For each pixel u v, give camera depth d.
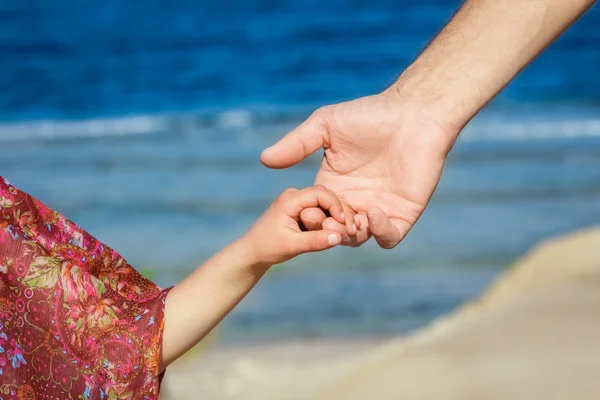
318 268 12.66
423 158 2.05
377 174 2.08
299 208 2.01
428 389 6.99
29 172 20.27
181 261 13.98
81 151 22.64
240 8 39.81
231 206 16.80
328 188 2.10
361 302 11.57
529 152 20.52
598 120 24.09
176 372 9.09
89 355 2.02
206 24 38.94
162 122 27.45
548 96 28.59
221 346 9.99
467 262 13.08
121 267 2.15
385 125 2.06
